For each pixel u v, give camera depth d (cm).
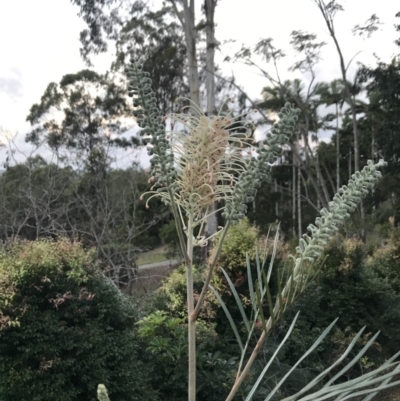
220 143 103
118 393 312
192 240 110
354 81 1540
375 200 1466
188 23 1002
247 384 342
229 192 107
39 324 285
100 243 733
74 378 300
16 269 296
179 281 443
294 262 108
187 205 108
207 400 358
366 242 925
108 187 882
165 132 101
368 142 2086
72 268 311
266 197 1947
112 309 323
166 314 408
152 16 1141
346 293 503
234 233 425
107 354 306
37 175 820
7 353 281
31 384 281
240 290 414
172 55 1188
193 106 111
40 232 773
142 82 99
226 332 413
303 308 470
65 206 784
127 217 836
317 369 423
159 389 356
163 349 355
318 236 101
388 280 610
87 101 1675
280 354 394
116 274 718
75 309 304
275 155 98
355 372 455
